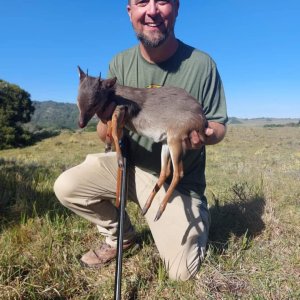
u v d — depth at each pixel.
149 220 1.17
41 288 1.01
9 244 1.19
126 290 1.03
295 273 1.11
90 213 1.20
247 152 5.57
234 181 2.16
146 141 1.19
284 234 1.33
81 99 1.04
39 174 2.17
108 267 1.17
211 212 1.50
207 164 3.53
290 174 2.43
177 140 1.06
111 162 1.17
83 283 1.08
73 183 1.16
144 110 1.09
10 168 2.63
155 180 1.20
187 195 1.21
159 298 1.02
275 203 1.59
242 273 1.11
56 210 1.49
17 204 1.58
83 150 7.16
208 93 1.21
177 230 1.13
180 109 1.07
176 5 1.20
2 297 0.97
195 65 1.21
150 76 1.22
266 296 1.01
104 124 1.19
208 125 1.14
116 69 1.29
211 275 1.10
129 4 1.19
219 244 1.26
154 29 1.14
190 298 1.01
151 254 1.21
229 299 1.00
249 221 1.40
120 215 1.03
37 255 1.16
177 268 1.11
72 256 1.19
